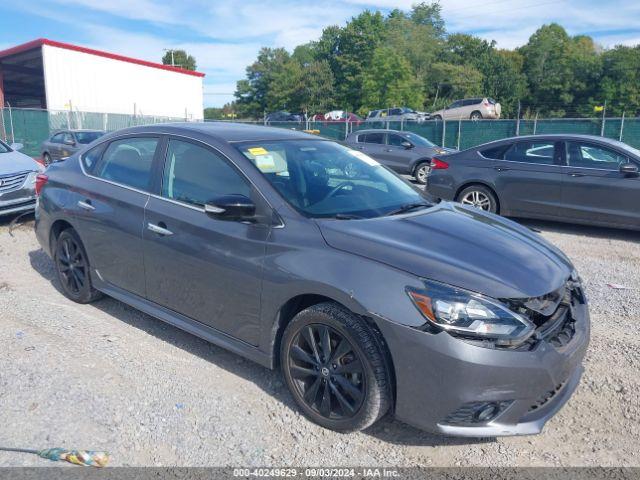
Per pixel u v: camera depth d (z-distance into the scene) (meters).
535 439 3.17
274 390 3.61
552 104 76.56
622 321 4.83
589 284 5.88
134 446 3.01
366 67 69.56
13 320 4.61
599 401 3.55
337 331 3.04
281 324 3.39
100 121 30.80
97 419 3.23
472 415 2.78
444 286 2.80
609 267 6.56
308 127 30.50
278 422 3.26
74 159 5.11
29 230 8.12
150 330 4.49
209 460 2.91
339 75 72.75
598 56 74.88
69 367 3.81
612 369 3.94
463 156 9.44
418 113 41.56
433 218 3.67
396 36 72.19
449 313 2.73
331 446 3.04
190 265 3.77
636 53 70.00
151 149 4.32
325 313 3.07
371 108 58.72
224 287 3.58
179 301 3.94
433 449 3.04
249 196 3.55
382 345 2.92
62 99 34.66
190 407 3.38
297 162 3.91
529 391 2.77
